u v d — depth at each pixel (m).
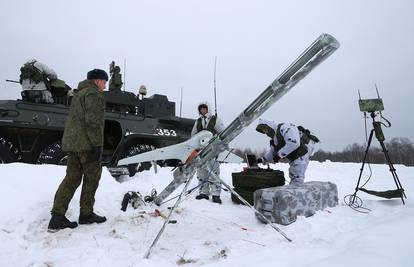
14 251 2.55
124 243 2.72
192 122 8.37
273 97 2.68
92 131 3.17
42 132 6.14
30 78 6.36
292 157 4.55
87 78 3.43
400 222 2.71
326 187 4.05
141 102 8.23
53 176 4.36
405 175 7.32
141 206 4.04
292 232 3.12
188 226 3.44
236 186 4.88
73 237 2.80
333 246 2.54
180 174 3.47
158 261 2.35
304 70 2.54
